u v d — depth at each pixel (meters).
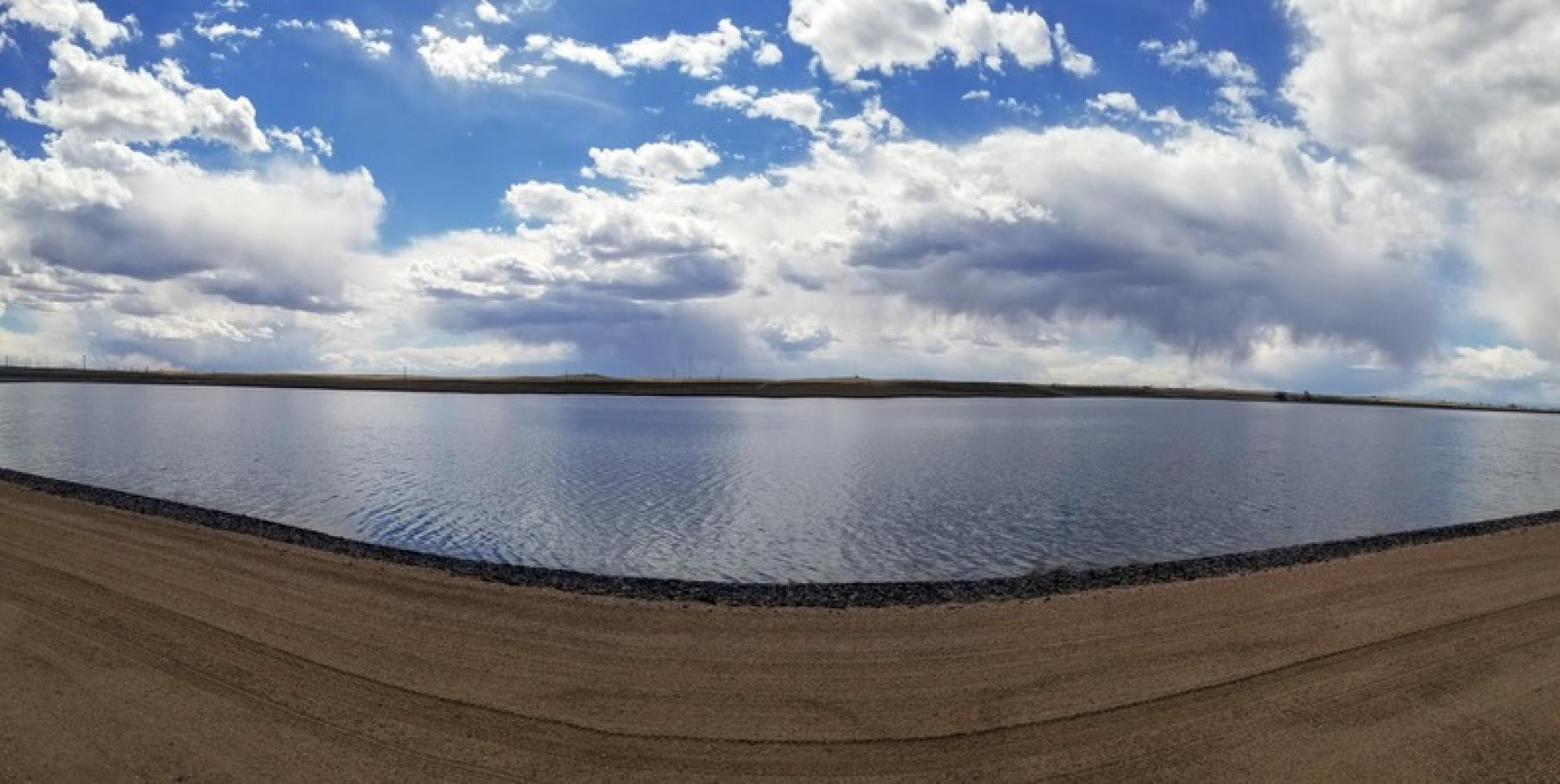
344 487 39.75
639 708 10.95
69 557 18.53
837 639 13.74
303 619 14.25
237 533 23.55
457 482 42.56
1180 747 9.98
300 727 10.19
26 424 76.81
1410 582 18.02
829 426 101.31
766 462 55.59
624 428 91.38
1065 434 90.88
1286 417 175.50
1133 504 37.50
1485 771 9.38
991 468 52.84
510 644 13.30
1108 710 10.98
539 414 122.69
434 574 18.25
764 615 15.13
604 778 9.19
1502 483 49.12
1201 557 24.59
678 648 13.22
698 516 33.31
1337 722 10.63
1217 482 46.78
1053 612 15.48
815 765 9.52
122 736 9.77
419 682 11.66
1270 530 31.55
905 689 11.67
